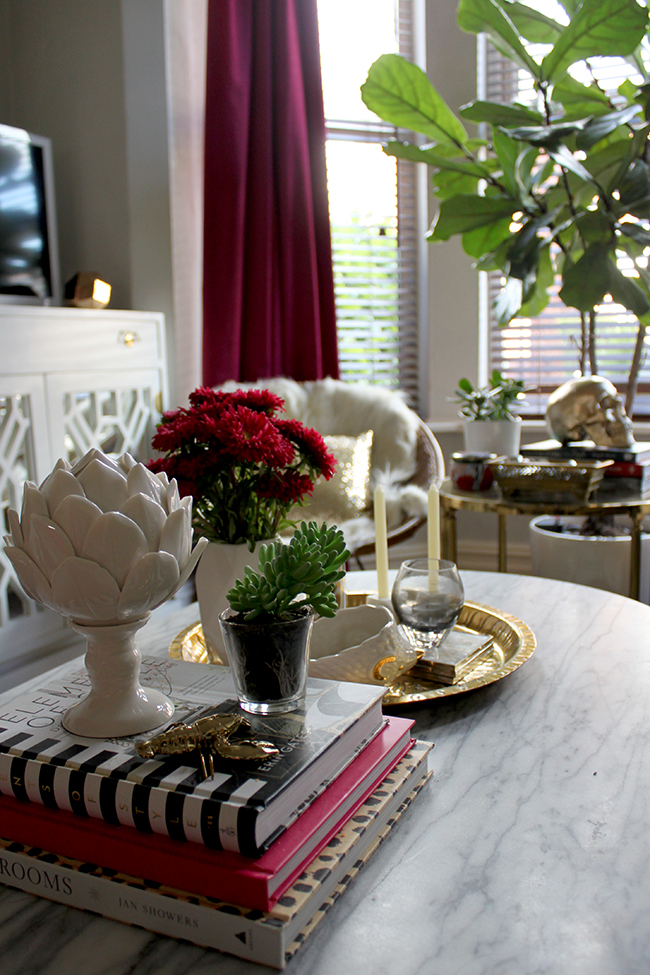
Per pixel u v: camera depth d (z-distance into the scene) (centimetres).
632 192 196
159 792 53
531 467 191
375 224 318
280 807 54
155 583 61
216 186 265
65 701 69
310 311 281
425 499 229
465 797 70
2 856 59
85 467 63
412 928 53
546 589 135
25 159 237
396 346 327
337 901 56
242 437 88
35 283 243
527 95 295
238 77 263
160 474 68
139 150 261
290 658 66
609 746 78
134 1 254
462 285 303
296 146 274
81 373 218
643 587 204
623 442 205
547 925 53
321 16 303
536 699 90
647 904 55
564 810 67
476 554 316
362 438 244
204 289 271
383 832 63
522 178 234
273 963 50
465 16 214
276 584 68
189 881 53
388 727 72
